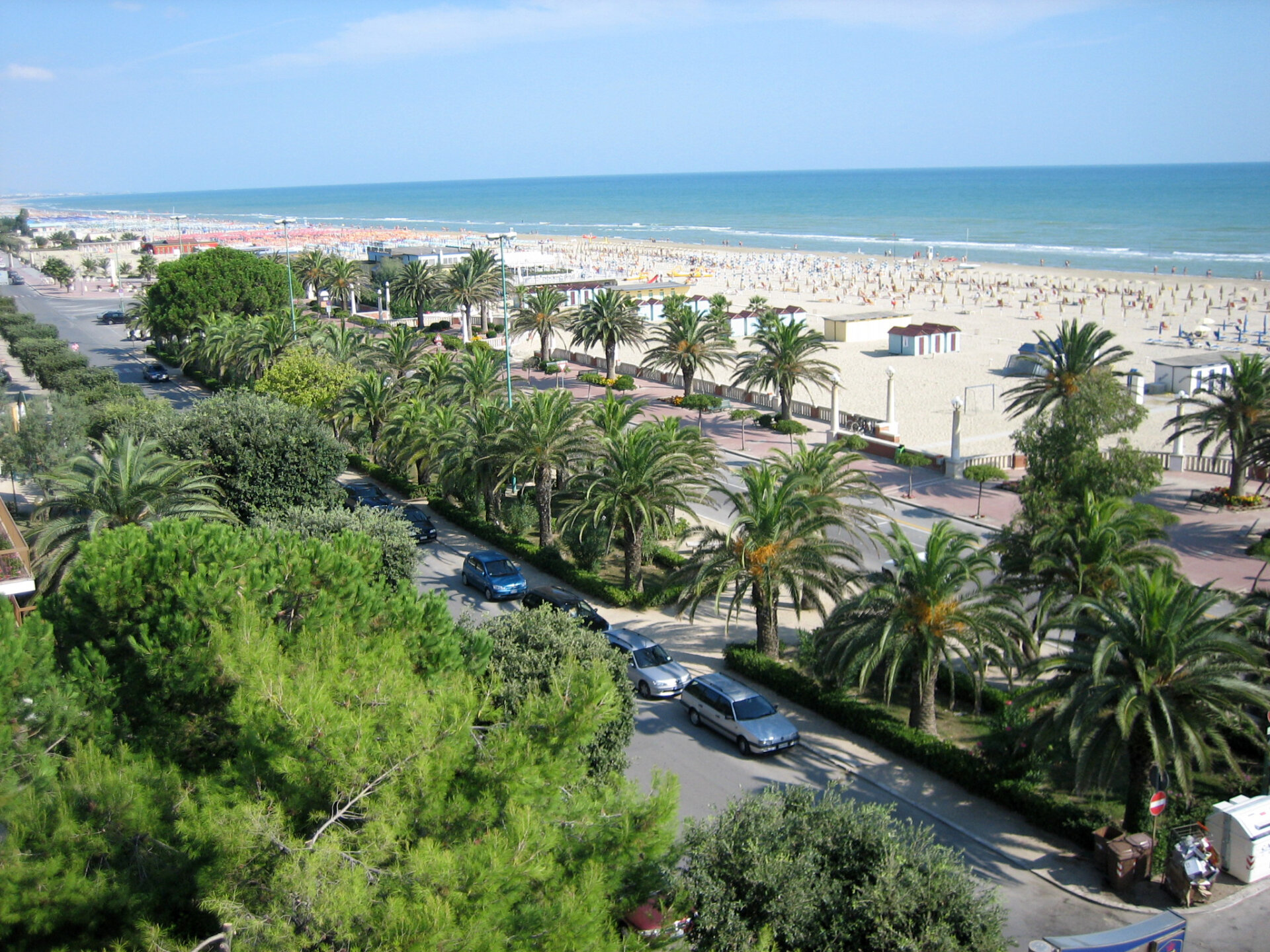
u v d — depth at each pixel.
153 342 101.06
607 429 39.34
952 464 48.94
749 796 17.25
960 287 133.50
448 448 43.72
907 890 14.47
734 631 32.38
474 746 13.95
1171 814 20.30
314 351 62.78
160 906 12.43
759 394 68.69
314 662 15.04
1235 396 41.75
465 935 10.45
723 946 14.19
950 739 24.45
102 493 30.20
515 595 35.94
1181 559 36.19
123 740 15.74
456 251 129.50
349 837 11.55
